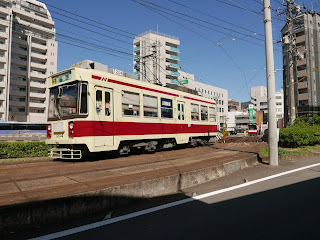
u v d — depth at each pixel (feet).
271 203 15.35
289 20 60.44
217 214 13.51
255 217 12.94
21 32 165.68
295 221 12.31
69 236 10.89
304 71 144.87
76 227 11.99
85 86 28.48
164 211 14.20
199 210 14.25
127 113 33.32
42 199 12.95
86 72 28.71
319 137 48.65
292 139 44.04
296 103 148.87
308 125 58.75
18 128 101.71
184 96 46.65
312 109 142.41
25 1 175.42
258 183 20.90
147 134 36.50
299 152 38.60
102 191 14.75
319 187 19.24
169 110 42.06
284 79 140.77
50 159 33.24
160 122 39.45
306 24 144.25
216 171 24.16
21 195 14.48
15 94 160.15
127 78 34.27
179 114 44.65
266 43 31.94
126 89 33.50
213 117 57.31
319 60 146.51
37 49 176.14
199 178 21.85
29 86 167.94
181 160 30.78
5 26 154.71
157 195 18.01
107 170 23.61
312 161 33.76
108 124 30.22
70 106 28.66
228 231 11.23
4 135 97.25
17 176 20.98
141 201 16.70
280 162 33.12
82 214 13.71
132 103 34.32
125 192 15.97
